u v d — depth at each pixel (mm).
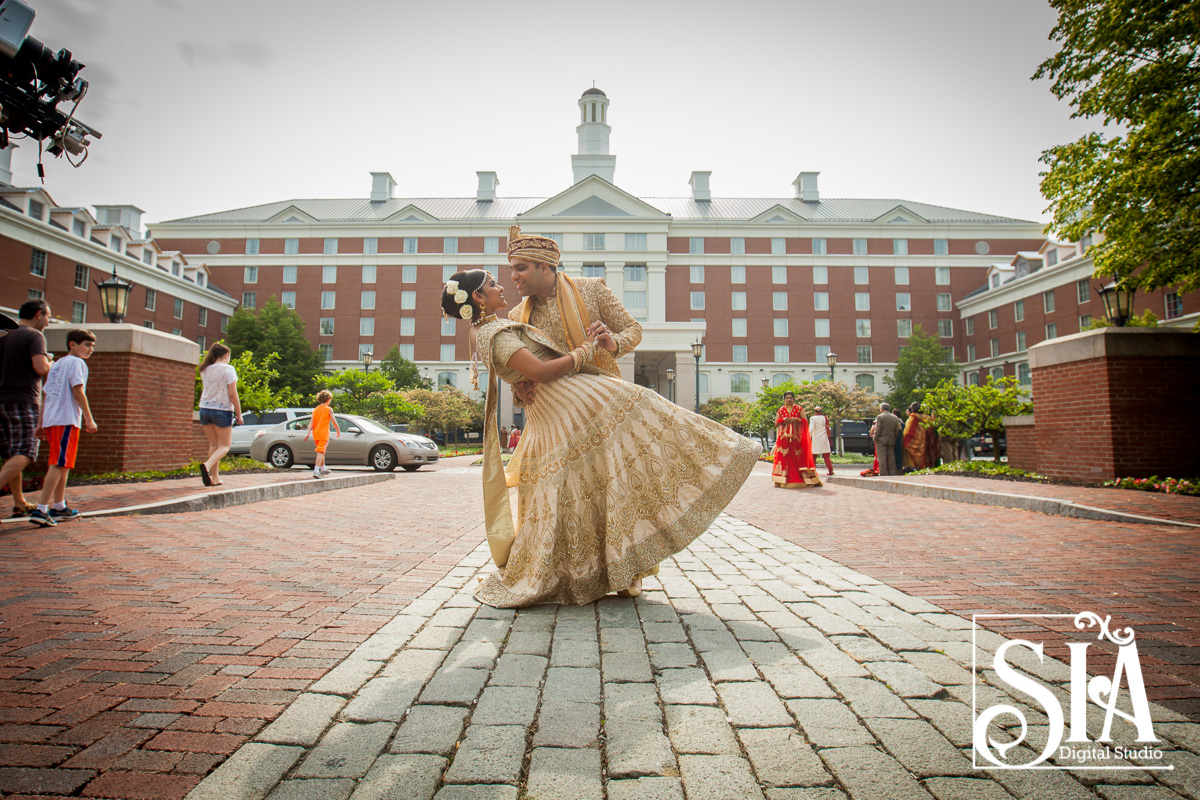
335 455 15148
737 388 54500
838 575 3521
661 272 53688
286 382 47375
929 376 50094
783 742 1528
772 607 2809
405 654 2145
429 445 16500
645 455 2746
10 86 6180
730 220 55594
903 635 2387
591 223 53938
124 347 8820
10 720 1610
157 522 5172
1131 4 8164
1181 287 9359
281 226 55219
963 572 3570
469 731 1569
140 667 2000
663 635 2375
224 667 2008
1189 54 8055
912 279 55344
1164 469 8594
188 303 47375
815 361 54719
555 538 2758
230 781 1324
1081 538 4719
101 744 1486
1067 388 9461
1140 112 8562
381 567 3635
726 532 5359
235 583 3176
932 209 60219
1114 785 1331
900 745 1514
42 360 4777
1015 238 55250
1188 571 3527
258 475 10055
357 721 1623
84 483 7660
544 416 2826
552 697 1789
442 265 55281
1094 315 40000
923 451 13914
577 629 2443
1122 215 9141
